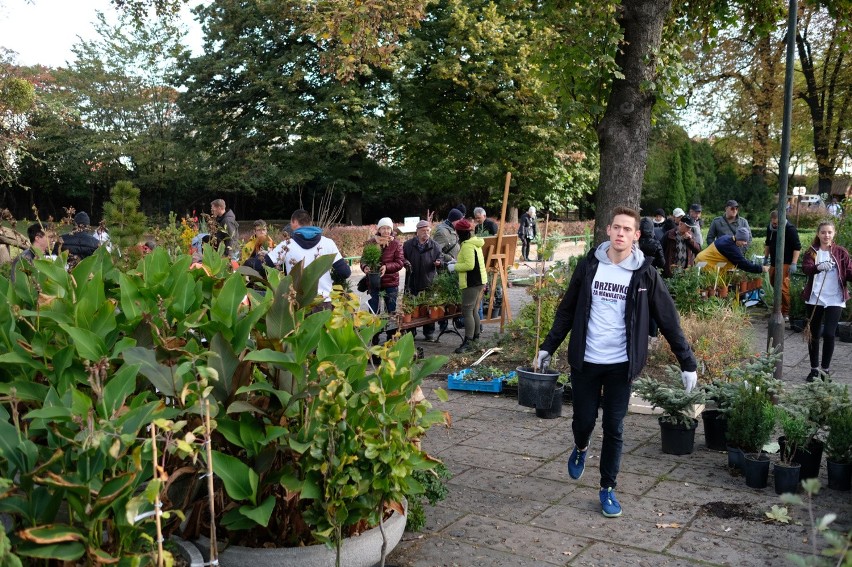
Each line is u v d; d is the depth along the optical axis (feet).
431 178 116.37
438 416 11.71
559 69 30.58
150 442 8.42
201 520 11.13
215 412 9.75
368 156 111.34
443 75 95.91
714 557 13.25
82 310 11.07
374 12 29.66
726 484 17.04
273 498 10.40
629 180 28.37
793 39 23.34
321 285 23.31
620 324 15.06
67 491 8.17
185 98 106.32
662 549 13.62
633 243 15.33
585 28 27.84
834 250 28.07
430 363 11.98
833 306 28.09
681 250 42.11
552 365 27.17
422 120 100.37
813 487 6.93
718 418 19.42
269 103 96.63
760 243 61.05
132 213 16.30
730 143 118.32
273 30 98.27
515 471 18.11
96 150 131.03
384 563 11.96
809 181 144.66
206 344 12.28
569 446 20.03
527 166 105.40
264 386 10.59
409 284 36.86
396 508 11.64
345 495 10.23
